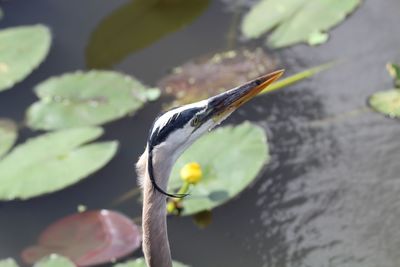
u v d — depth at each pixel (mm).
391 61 14344
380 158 12945
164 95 14227
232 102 9078
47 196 13125
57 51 15773
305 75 14062
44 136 13500
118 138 13852
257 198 12734
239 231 12352
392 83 14000
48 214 12914
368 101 13812
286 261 11930
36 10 16797
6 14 16766
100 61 15406
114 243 11859
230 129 12961
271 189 12852
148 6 16422
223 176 12336
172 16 16141
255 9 15469
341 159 13078
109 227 12148
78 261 11641
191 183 11812
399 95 13523
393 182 12609
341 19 14891
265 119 13930
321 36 14867
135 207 12781
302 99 14109
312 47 14820
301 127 13672
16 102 14750
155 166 8570
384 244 11891
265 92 14328
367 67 14367
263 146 12609
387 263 11633
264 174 13055
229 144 12703
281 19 15117
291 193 12758
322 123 13664
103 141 13828
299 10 15172
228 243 12219
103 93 14156
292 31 14906
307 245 12094
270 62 14609
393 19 15117
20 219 12898
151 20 16125
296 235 12242
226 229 12383
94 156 12914
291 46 14891
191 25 15867
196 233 12359
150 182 8609
